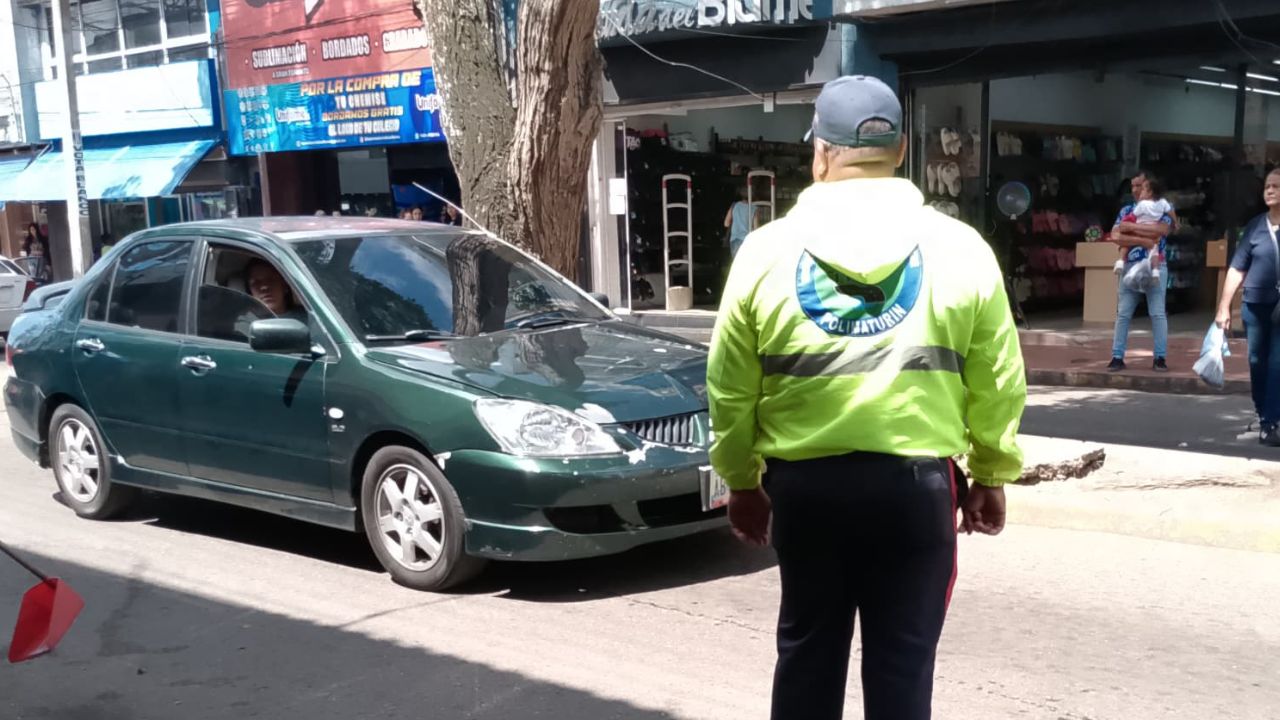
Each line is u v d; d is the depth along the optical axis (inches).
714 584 218.4
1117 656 178.1
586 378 214.2
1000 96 612.1
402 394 212.1
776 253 104.3
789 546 107.0
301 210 792.3
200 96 796.0
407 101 692.7
